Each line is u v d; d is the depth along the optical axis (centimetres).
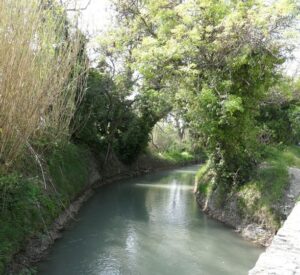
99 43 1417
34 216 736
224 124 1024
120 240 858
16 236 624
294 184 957
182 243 852
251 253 792
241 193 1017
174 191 1653
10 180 603
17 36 515
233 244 851
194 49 1035
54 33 630
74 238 850
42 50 583
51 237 793
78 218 1037
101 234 898
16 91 525
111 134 1847
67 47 713
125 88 1772
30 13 538
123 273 666
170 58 1068
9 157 575
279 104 1386
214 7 1006
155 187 1766
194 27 1023
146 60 1096
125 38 1372
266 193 927
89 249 781
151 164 2594
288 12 925
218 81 1033
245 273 684
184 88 1108
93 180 1552
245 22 959
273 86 1184
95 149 1775
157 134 3247
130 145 2136
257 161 1081
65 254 742
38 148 801
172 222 1048
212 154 1142
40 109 604
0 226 593
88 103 1543
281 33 973
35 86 562
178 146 3447
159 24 1232
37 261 680
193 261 739
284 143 1438
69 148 1303
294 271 397
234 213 1012
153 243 848
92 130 1662
